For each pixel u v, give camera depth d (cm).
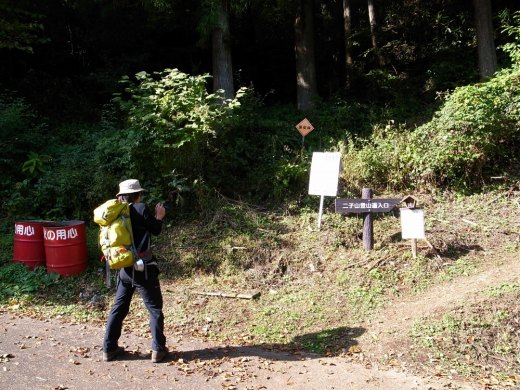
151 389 415
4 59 1366
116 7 1281
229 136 940
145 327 562
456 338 497
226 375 446
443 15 1524
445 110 855
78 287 664
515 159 870
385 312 570
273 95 1616
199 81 845
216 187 862
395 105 1211
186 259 707
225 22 1066
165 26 1337
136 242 471
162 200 805
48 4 1375
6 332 532
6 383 414
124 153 829
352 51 1558
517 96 856
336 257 695
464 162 826
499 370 458
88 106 1334
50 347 495
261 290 646
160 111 823
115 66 1423
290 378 443
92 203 828
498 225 727
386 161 862
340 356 493
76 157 925
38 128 1042
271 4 1441
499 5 1438
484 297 548
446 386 428
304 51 1341
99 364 461
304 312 585
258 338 539
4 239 786
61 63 1494
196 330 559
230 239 734
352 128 1111
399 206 792
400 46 1556
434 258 661
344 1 1580
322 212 780
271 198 859
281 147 978
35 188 884
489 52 1190
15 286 656
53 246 681
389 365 470
